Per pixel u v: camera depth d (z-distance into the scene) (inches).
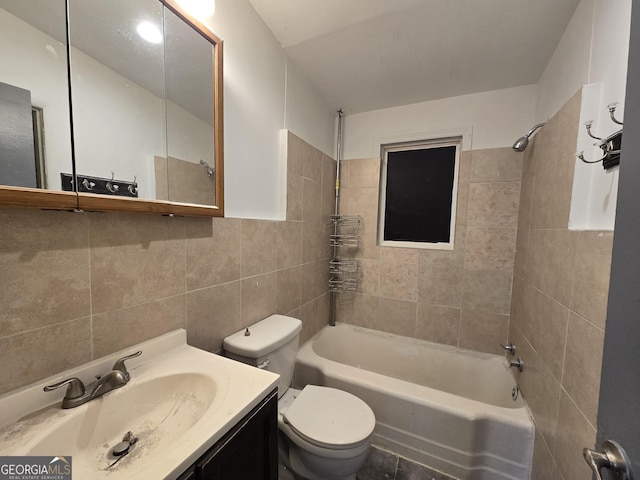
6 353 24.1
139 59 33.4
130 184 32.9
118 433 28.7
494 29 51.4
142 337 35.4
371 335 87.2
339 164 89.4
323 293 87.6
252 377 32.3
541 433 46.4
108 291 31.5
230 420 25.6
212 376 32.4
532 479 48.5
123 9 31.6
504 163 71.9
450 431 52.9
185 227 40.5
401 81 70.7
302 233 72.6
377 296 89.0
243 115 50.4
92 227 29.7
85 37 28.5
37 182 25.1
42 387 25.9
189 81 39.0
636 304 15.7
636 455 15.2
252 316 55.1
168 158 37.0
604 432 17.7
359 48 59.1
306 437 42.8
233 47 47.0
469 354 76.1
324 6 48.6
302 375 68.4
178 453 21.8
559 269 44.0
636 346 15.6
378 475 52.9
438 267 80.8
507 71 64.1
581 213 40.1
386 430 58.4
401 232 88.4
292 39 57.6
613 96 34.4
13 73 23.8
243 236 51.6
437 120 79.1
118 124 31.6
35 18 25.1
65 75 27.1
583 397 34.7
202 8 39.2
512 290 72.1
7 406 23.9
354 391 60.9
